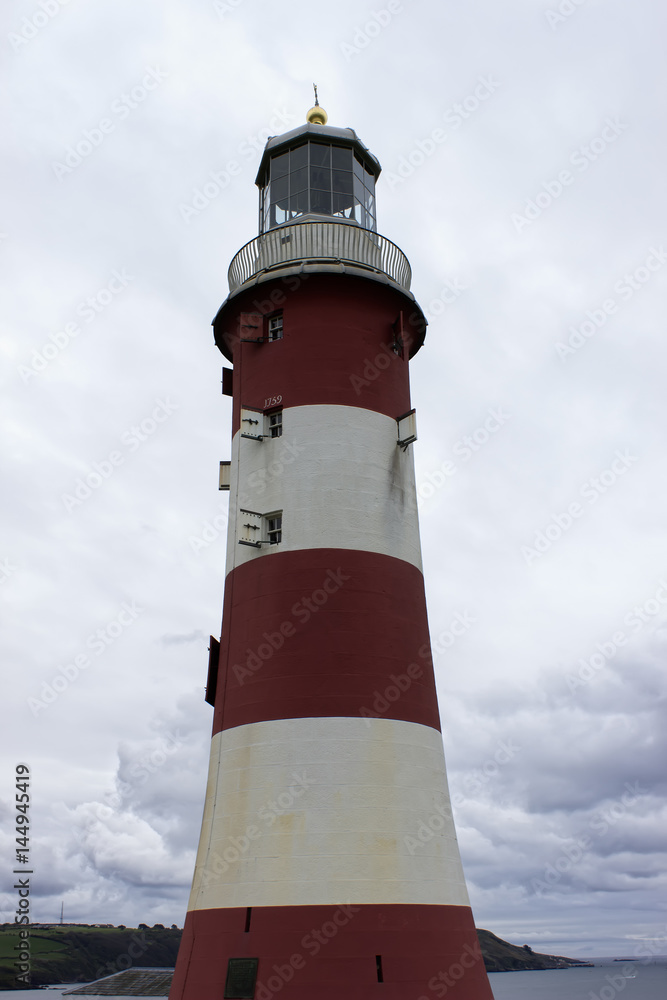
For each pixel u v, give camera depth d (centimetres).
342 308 2870
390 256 3036
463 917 2330
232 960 2145
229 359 3372
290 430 2728
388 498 2725
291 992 2059
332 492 2633
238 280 3092
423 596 2758
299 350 2819
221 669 2628
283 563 2572
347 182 3180
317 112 3250
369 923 2134
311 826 2238
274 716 2392
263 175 3347
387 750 2366
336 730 2344
